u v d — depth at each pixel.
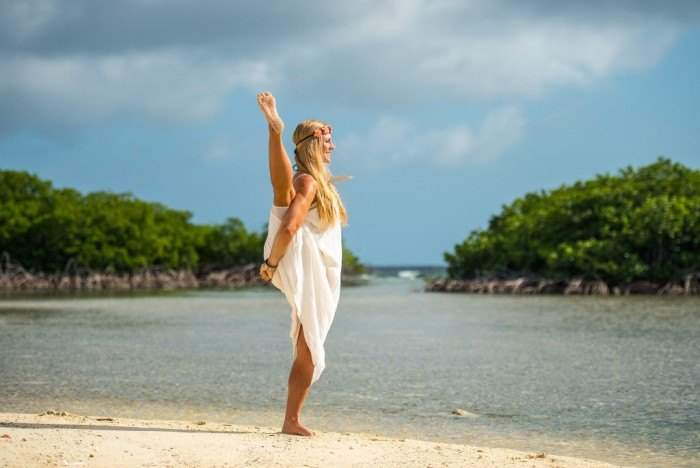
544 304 54.25
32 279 106.44
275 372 18.84
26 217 109.62
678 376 17.88
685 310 44.88
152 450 7.92
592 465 8.46
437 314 43.84
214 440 8.41
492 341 26.95
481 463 8.10
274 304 57.06
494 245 88.81
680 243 74.12
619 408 13.78
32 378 17.59
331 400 14.72
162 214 133.00
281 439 8.65
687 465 9.64
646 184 77.69
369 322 37.59
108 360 21.36
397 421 12.59
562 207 80.81
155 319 39.78
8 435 8.23
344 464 7.71
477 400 14.70
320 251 8.86
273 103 8.69
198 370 19.19
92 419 10.66
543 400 14.67
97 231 110.81
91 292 89.06
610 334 29.30
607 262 72.88
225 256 141.38
